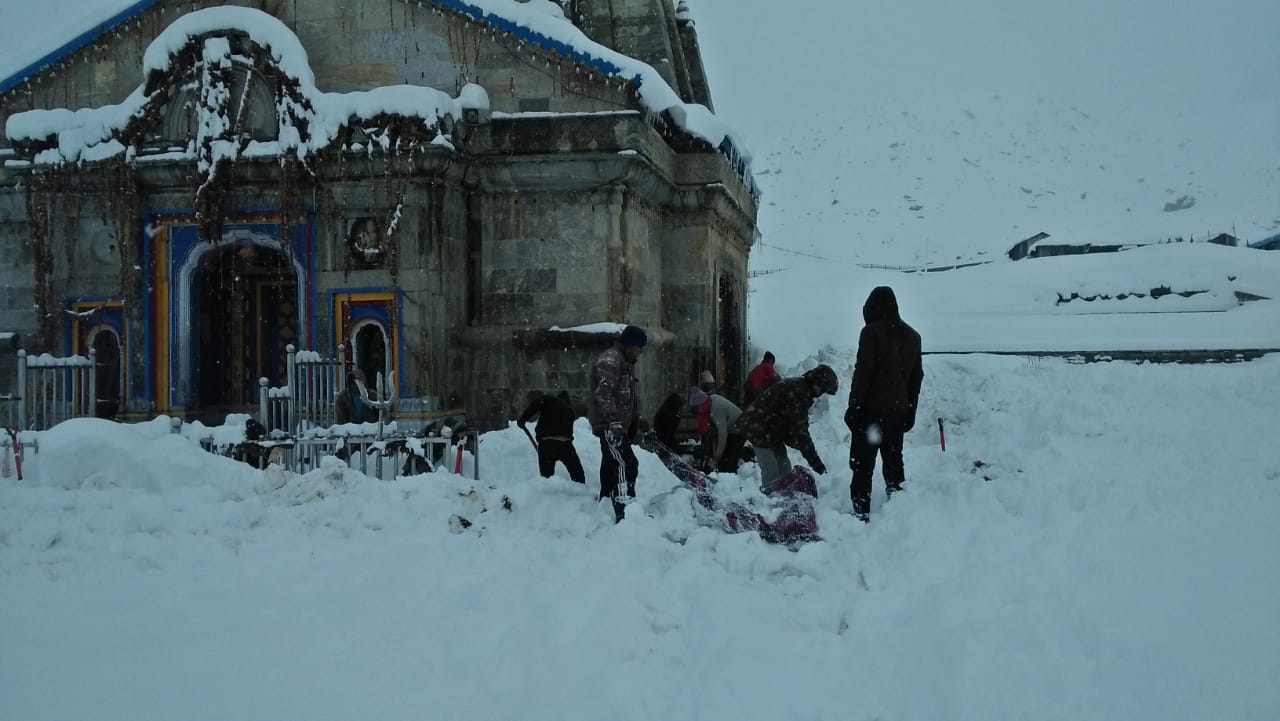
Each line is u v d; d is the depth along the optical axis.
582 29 22.91
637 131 18.84
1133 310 33.25
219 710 4.95
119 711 4.93
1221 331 28.56
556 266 19.45
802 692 5.15
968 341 29.44
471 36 19.50
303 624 6.50
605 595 6.87
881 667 5.50
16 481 11.45
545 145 19.02
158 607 6.94
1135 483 10.06
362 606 6.94
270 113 18.97
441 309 18.72
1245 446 12.85
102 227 19.80
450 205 19.05
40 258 19.75
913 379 10.23
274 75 18.86
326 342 18.59
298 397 15.73
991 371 21.59
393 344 18.34
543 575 7.78
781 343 30.23
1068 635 5.47
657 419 14.09
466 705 5.03
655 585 7.30
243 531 9.55
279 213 19.00
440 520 9.83
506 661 5.69
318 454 13.78
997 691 4.84
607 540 8.89
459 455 12.61
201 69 19.05
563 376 19.23
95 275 19.81
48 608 6.91
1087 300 34.66
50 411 19.94
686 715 4.91
